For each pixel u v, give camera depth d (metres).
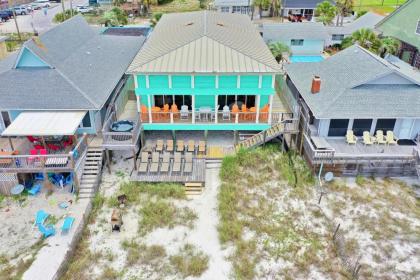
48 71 30.58
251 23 46.25
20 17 82.38
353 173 28.72
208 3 92.56
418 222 24.83
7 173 26.25
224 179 28.66
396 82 30.42
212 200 26.88
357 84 30.08
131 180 27.94
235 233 23.58
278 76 38.09
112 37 45.00
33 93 29.45
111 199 26.39
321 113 28.62
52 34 34.88
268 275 21.16
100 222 24.77
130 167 30.03
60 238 23.28
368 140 29.45
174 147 31.31
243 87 30.33
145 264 21.78
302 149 30.80
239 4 74.06
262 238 23.62
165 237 23.66
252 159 30.08
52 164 25.77
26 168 25.92
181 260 21.81
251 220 24.94
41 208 25.70
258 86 30.33
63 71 31.00
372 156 27.67
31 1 93.69
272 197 27.03
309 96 31.66
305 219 25.17
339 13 64.75
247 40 36.44
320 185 27.91
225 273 21.25
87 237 23.59
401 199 26.75
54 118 27.75
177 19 45.16
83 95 29.38
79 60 34.69
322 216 25.42
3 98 29.17
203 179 28.05
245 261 21.88
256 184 28.19
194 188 27.67
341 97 29.59
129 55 40.34
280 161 30.36
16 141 30.39
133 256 22.05
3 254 22.19
